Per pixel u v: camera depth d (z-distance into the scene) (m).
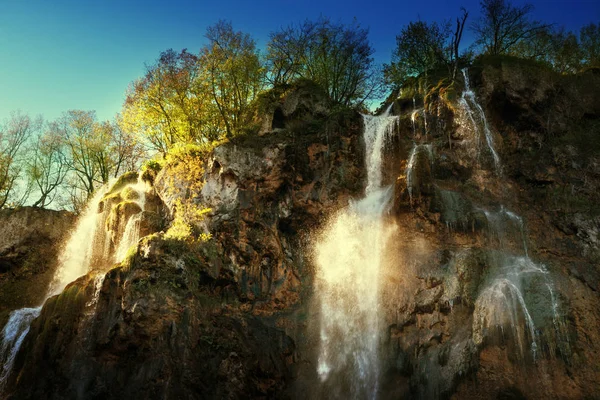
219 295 21.11
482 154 22.56
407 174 21.56
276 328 21.17
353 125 24.41
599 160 22.00
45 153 36.62
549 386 17.88
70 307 19.98
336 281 21.92
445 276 20.09
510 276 19.84
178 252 20.72
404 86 28.69
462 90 23.22
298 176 23.25
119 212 25.48
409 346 19.75
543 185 22.05
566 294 19.52
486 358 18.22
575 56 31.94
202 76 28.31
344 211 23.08
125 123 30.44
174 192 24.39
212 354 19.42
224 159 22.88
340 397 19.83
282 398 19.91
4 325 23.56
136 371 18.70
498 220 21.19
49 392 18.58
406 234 21.31
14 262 28.36
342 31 33.38
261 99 27.14
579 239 20.64
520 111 23.22
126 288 19.56
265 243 22.19
